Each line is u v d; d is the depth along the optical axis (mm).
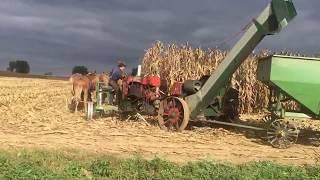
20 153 12195
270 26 15836
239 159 13469
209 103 17594
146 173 10773
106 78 24266
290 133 15500
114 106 20594
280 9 15578
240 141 16250
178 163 12055
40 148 13305
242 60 16641
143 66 25250
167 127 17969
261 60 16375
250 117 23703
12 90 40625
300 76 15195
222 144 15695
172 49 24969
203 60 24938
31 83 59062
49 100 31375
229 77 17031
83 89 24344
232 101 18750
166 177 10578
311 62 15227
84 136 16172
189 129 18312
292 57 15180
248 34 16219
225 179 10656
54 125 18484
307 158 13977
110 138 15961
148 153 13805
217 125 18922
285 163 12984
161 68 24953
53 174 10445
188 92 18062
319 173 11320
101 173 10883
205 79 18250
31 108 25219
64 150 13117
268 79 15430
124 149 14180
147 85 19625
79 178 10469
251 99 25266
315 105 15305
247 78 25125
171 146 14977
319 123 21703
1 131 16797
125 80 20109
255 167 11664
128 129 17906
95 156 12375
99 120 20188
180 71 24734
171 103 18016
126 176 10648
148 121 20078
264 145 15844
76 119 20766
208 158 13070
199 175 10844
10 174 10211
